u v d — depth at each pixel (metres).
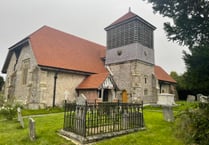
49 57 20.50
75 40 27.44
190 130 6.96
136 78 22.56
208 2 5.59
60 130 8.49
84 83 21.89
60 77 20.69
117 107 8.87
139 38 23.84
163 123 10.69
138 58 23.16
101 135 7.37
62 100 20.41
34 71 19.62
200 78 5.57
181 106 18.86
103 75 21.50
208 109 5.93
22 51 23.44
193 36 5.87
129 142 7.09
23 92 21.52
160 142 7.18
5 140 7.58
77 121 7.73
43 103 18.69
